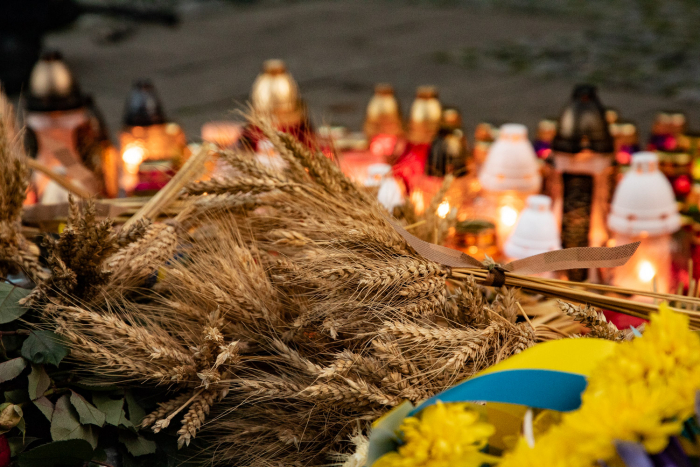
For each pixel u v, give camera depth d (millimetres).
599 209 2035
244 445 1151
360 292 1084
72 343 1102
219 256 1218
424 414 884
